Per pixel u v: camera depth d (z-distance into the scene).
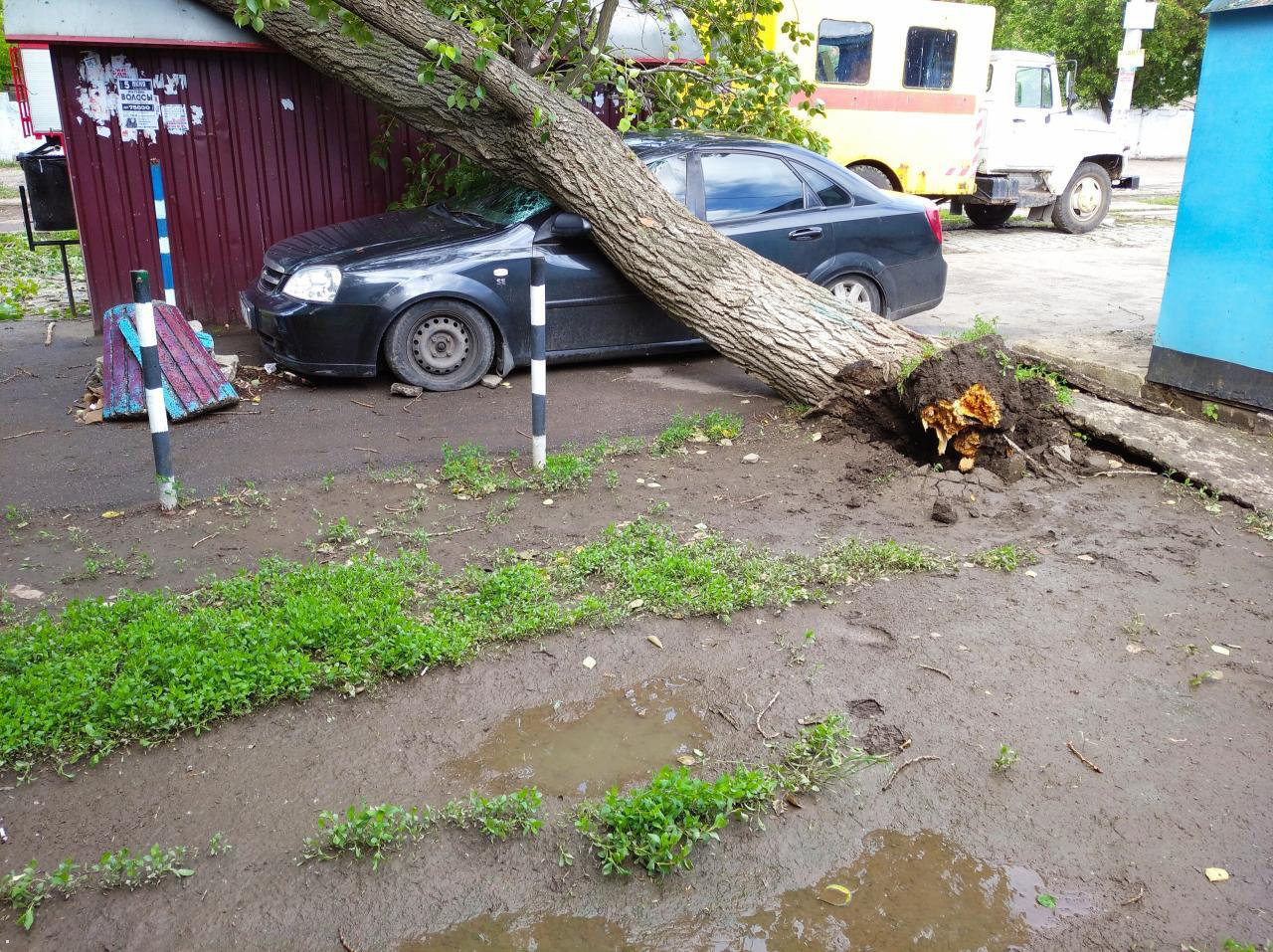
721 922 2.70
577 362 8.34
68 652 3.72
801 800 3.14
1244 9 5.87
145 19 8.81
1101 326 9.96
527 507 5.36
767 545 4.88
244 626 3.82
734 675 3.79
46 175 10.06
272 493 5.55
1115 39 28.72
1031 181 17.27
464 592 4.35
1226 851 2.96
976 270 13.65
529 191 8.13
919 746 3.39
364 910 2.71
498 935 2.65
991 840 2.99
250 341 9.30
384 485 5.68
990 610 4.28
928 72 14.95
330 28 8.34
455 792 3.16
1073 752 3.37
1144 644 4.04
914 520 5.24
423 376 7.46
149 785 3.16
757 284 7.03
